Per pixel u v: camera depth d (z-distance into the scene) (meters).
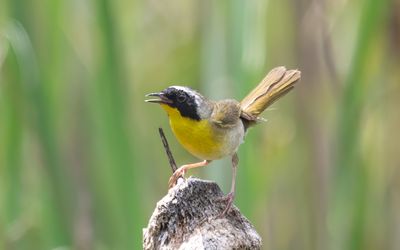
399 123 13.62
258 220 13.46
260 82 10.98
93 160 12.48
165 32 14.43
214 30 11.88
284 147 13.53
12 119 11.23
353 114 12.19
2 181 11.35
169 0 14.51
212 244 6.66
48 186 11.28
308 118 14.16
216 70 11.59
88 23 12.76
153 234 6.88
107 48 11.03
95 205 12.28
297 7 14.13
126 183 11.04
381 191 13.59
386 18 12.85
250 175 11.07
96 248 11.98
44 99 11.23
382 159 13.72
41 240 11.50
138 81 14.01
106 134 11.14
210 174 11.18
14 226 11.46
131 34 13.77
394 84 13.31
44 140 11.21
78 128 13.20
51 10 11.73
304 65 14.20
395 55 13.27
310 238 14.02
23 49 11.00
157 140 14.16
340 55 13.64
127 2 13.77
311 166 14.07
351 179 12.27
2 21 11.62
